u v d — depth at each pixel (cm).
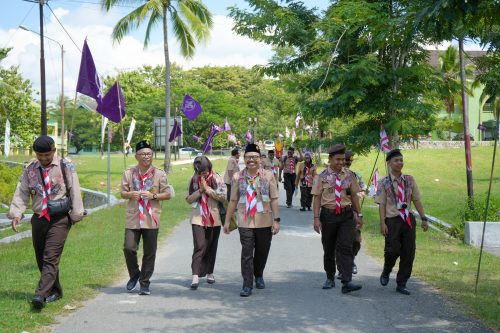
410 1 757
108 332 609
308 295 787
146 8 3125
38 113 4722
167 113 3553
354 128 1583
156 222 782
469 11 564
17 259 1006
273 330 623
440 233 1435
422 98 1501
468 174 1562
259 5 1538
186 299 758
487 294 784
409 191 804
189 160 5462
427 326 639
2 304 690
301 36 1516
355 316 680
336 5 1367
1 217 1981
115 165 4712
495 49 705
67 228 699
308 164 1853
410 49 1448
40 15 2678
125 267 952
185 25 3362
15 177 2566
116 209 1833
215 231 852
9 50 3053
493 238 1284
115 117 1688
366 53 1433
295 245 1220
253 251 816
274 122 6588
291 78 1638
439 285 841
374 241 1268
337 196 800
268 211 808
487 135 5731
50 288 680
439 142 5528
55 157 701
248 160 802
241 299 763
